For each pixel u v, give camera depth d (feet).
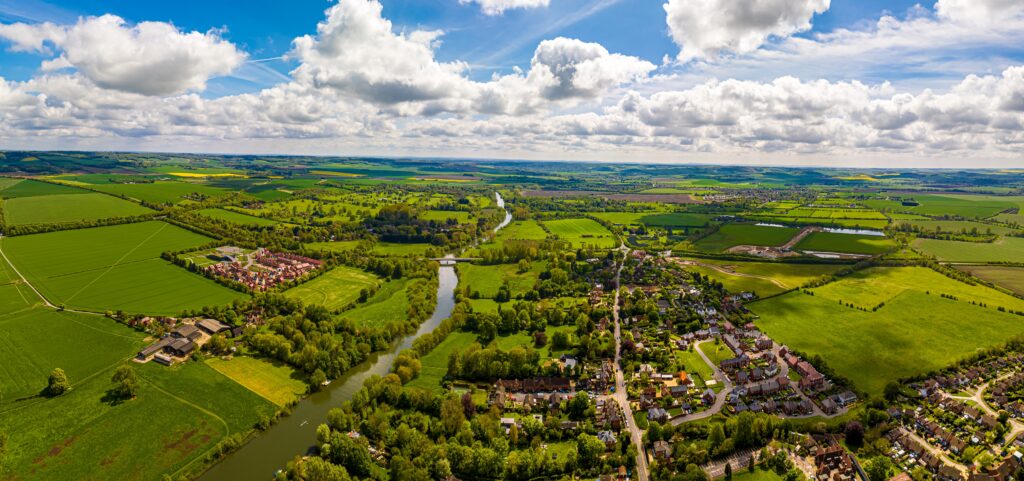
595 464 541.34
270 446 574.97
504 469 532.32
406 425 568.41
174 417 613.11
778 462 531.91
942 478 511.40
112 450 555.28
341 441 532.73
